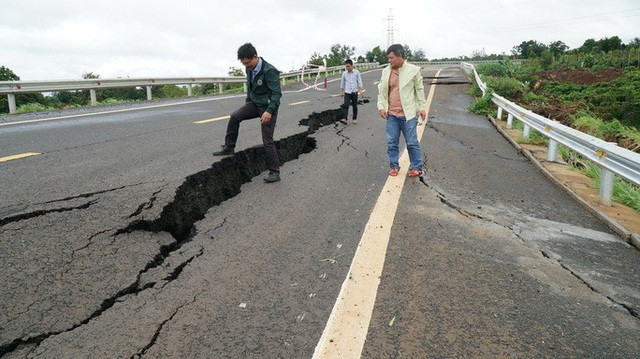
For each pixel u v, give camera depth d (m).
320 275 3.00
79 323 2.37
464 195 5.14
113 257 3.06
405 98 5.47
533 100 19.02
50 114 10.41
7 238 3.12
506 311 2.70
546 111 15.71
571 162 7.93
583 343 2.45
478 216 4.43
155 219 3.74
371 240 3.62
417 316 2.58
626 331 2.60
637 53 38.56
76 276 2.78
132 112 11.00
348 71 10.23
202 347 2.23
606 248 3.90
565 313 2.74
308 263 3.17
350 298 2.72
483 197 5.14
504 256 3.51
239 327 2.40
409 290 2.86
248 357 2.17
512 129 11.05
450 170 6.33
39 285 2.64
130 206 3.85
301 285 2.86
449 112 13.70
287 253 3.32
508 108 11.55
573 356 2.33
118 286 2.72
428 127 10.27
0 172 4.80
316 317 2.52
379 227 3.92
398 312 2.61
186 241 3.63
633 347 2.45
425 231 3.90
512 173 6.52
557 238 4.04
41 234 3.23
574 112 16.94
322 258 3.26
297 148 7.73
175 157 5.66
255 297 2.70
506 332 2.49
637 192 5.93
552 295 2.95
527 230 4.17
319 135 8.67
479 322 2.56
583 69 34.84
